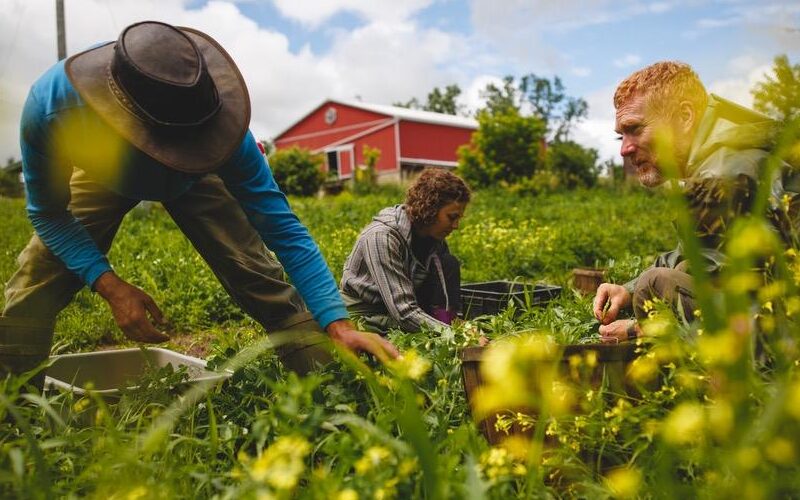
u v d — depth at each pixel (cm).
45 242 276
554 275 718
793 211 226
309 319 299
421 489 172
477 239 921
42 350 286
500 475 163
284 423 187
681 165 264
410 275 367
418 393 235
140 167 250
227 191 300
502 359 141
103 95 228
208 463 205
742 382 125
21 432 233
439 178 361
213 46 261
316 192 3450
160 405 248
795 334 159
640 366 178
